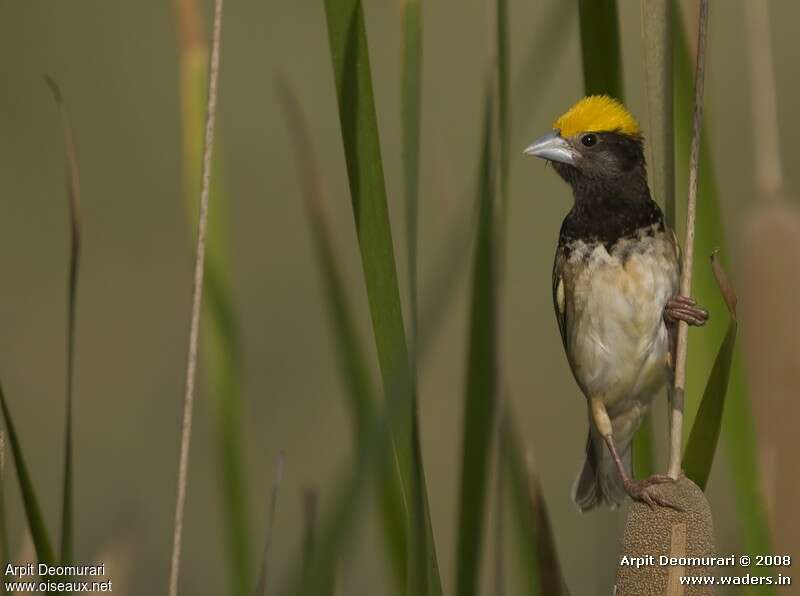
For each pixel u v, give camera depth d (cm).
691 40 743
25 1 2244
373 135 605
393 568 657
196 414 1625
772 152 711
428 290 587
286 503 1588
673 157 706
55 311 1891
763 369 663
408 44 573
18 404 1766
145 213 2030
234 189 1997
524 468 660
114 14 2273
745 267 675
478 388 596
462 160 1387
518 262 1688
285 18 2180
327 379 1781
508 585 819
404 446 568
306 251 1925
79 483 1628
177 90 2189
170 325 1872
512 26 1856
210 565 1543
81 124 2153
